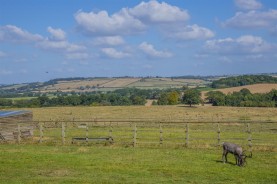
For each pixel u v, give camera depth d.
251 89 150.88
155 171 24.06
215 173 23.45
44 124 60.25
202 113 99.75
